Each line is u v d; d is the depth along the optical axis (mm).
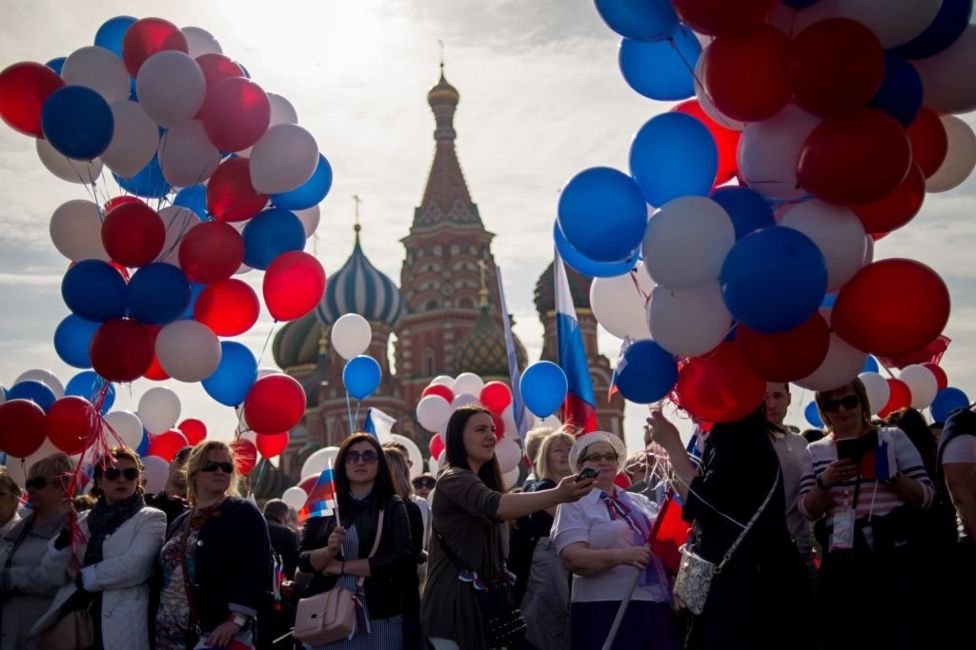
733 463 6102
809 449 7461
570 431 8781
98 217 8898
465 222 72375
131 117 8227
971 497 6570
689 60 6402
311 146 8414
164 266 8242
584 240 6008
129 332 8266
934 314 5754
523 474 16172
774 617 5961
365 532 7312
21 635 8617
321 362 65125
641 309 6922
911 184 6141
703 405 6133
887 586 6773
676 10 5746
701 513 6129
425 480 13953
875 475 6820
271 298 8859
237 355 9242
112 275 8352
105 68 8453
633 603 7340
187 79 7957
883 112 5633
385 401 62688
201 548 7367
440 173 74562
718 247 5715
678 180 5941
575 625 7527
